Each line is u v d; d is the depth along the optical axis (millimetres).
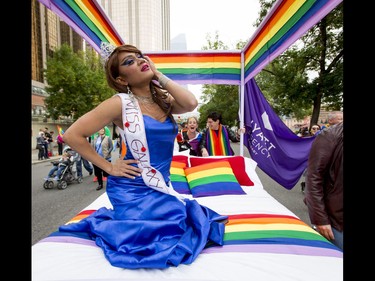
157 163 1460
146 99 1500
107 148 6289
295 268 1268
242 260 1346
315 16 2070
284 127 4121
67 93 17672
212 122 4195
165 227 1346
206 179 2785
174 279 1180
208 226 1534
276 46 2951
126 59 1387
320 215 1642
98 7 2742
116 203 1437
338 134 1597
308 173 1700
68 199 5031
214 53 4457
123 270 1234
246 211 2105
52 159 13016
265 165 4285
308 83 10320
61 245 1463
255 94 4395
